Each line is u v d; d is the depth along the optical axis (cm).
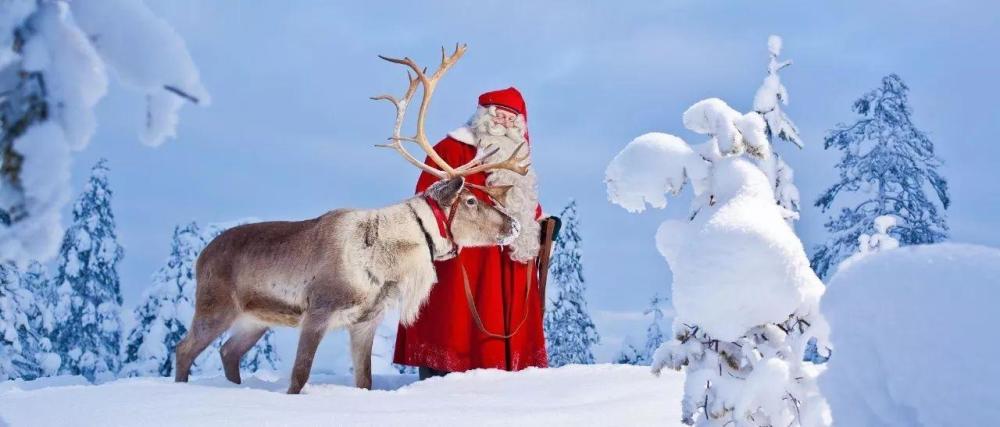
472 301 742
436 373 772
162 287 2233
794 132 1506
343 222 650
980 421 140
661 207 371
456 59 724
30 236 151
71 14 154
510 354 762
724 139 352
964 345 143
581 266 2219
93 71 154
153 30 154
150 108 155
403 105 711
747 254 283
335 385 663
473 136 781
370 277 642
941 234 1673
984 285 145
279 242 661
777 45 1526
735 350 324
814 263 1691
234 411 482
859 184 1700
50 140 152
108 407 489
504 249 775
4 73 152
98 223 2692
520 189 772
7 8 152
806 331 310
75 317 2636
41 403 503
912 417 154
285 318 660
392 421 467
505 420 471
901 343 151
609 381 589
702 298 287
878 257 164
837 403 168
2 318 2128
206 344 672
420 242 661
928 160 1736
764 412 315
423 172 759
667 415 471
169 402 504
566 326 2164
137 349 2244
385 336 1719
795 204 1470
